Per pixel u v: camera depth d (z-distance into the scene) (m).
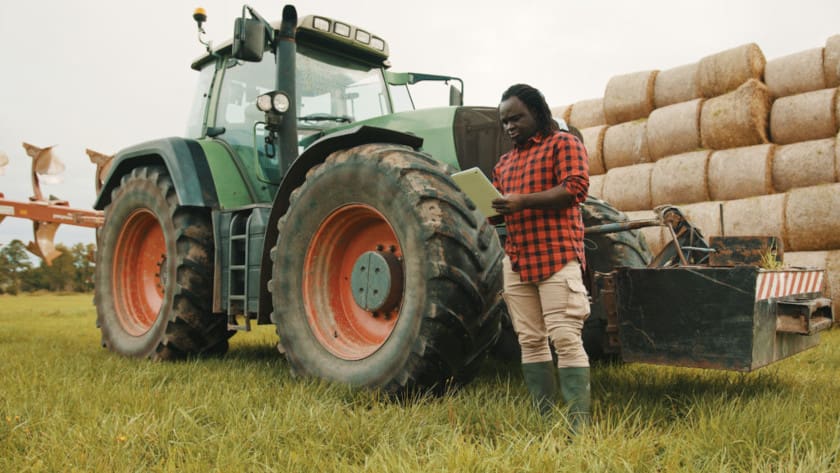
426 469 1.73
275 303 3.42
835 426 2.09
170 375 3.45
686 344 2.48
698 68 8.25
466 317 2.72
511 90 2.49
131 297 4.97
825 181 6.93
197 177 4.24
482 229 2.87
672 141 8.29
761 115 7.59
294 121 4.01
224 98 4.73
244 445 1.98
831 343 4.72
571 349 2.36
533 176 2.43
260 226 3.75
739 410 2.37
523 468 1.69
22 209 6.20
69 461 1.88
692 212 7.76
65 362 3.82
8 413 2.36
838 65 7.11
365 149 3.14
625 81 9.04
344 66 4.59
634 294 2.62
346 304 3.39
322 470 1.80
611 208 4.02
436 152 3.68
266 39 4.30
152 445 2.05
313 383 2.96
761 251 3.47
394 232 2.92
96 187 6.46
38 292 40.91
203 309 4.27
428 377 2.72
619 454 1.79
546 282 2.39
